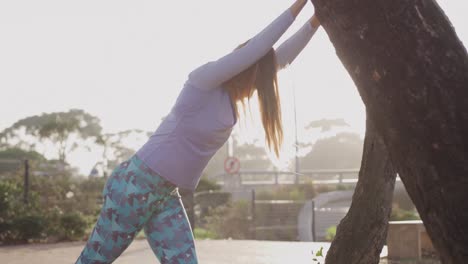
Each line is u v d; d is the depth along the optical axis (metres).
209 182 32.41
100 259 3.09
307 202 24.58
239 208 20.05
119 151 66.75
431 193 2.07
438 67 2.04
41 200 17.98
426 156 2.06
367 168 4.48
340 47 2.19
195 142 3.01
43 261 8.94
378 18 2.07
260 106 3.08
